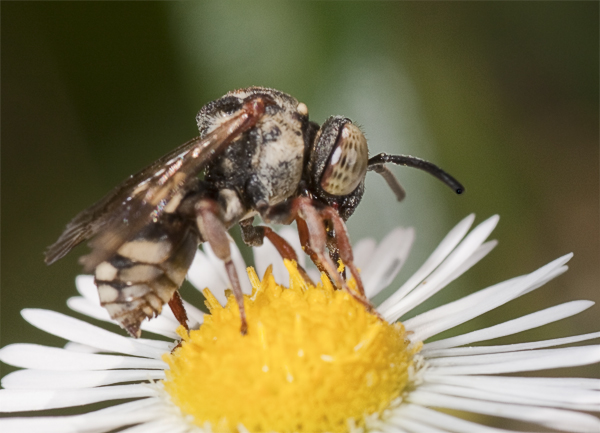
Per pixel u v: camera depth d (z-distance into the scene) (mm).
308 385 50
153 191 51
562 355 51
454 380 52
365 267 60
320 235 52
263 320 51
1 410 53
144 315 52
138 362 55
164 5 68
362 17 66
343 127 53
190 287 66
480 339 53
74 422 51
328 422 50
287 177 53
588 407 49
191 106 68
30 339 67
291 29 66
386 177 57
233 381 50
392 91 66
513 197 66
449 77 66
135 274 52
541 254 68
